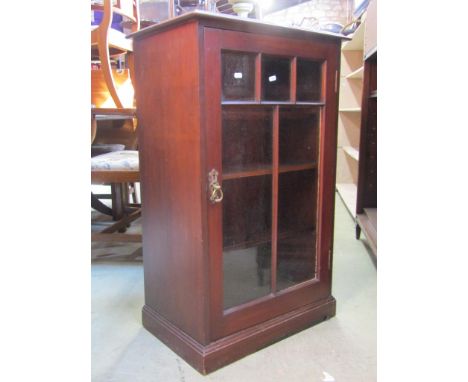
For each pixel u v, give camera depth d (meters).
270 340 1.27
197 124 1.04
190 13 0.98
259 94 1.13
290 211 1.30
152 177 1.26
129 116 2.00
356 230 2.32
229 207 1.15
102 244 2.28
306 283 1.37
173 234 1.21
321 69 1.27
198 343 1.16
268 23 1.09
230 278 1.18
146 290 1.38
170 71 1.11
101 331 1.38
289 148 1.26
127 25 2.32
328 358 1.21
